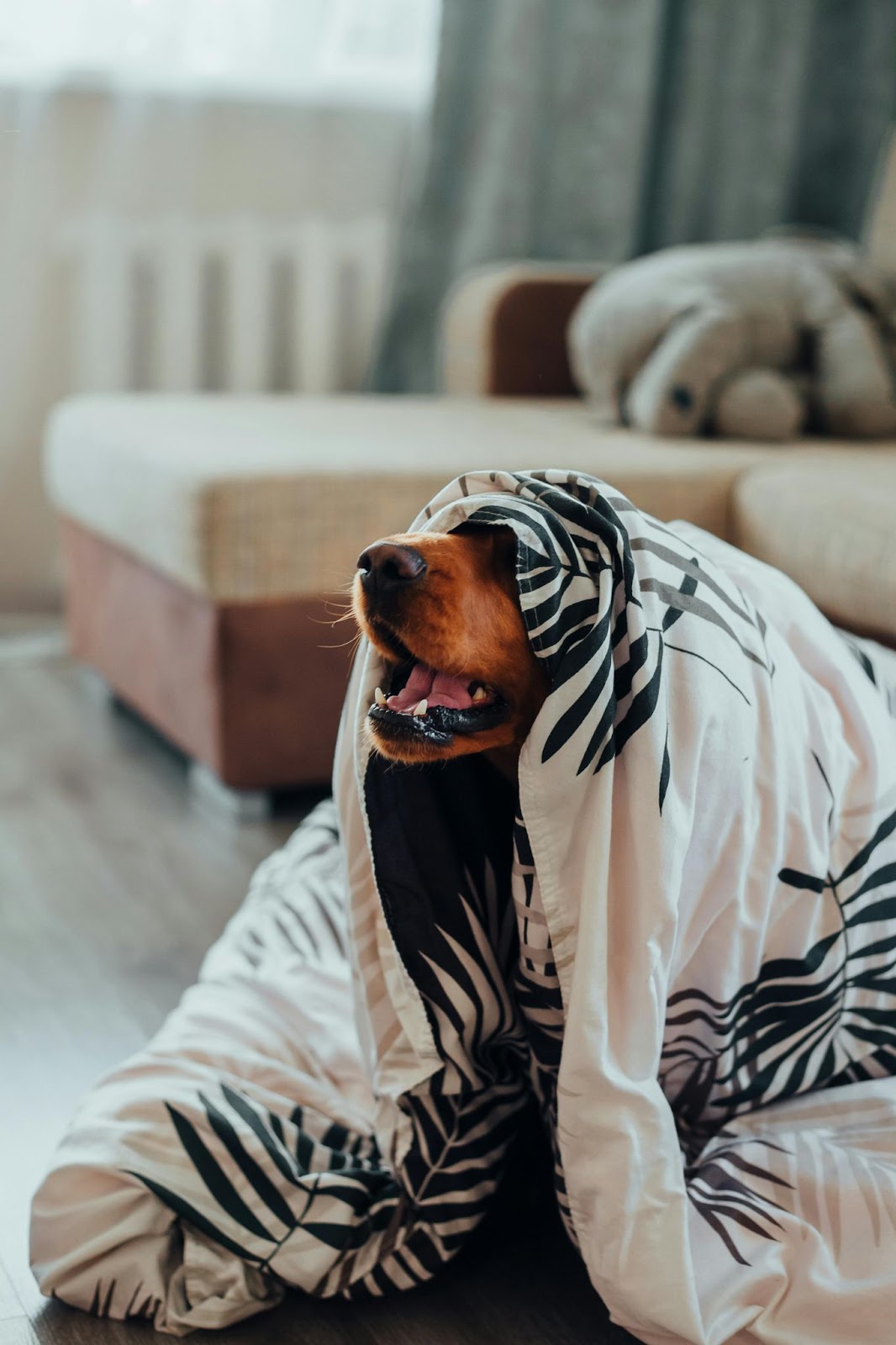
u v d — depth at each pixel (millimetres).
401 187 2980
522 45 2805
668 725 922
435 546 912
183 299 2826
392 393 3016
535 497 957
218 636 1803
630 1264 862
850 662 1131
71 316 2789
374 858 988
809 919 1008
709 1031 994
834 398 2205
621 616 920
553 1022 975
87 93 2688
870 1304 875
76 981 1457
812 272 2287
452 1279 1017
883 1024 1084
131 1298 961
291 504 1756
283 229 2904
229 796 1931
